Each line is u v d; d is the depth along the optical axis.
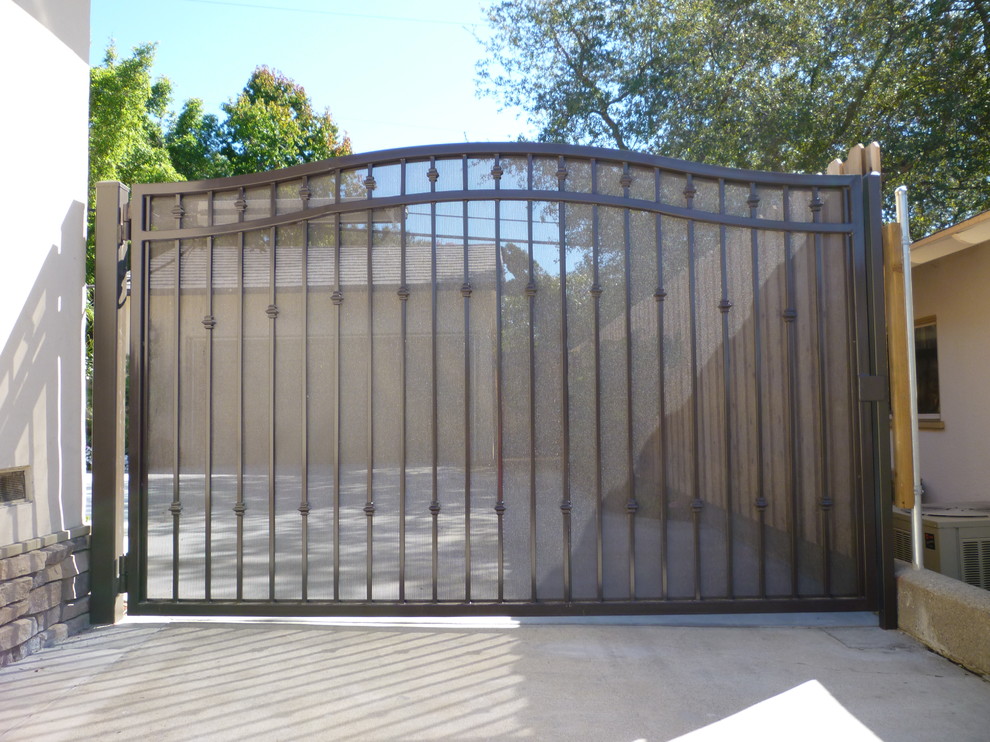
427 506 3.95
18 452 3.47
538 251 4.02
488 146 4.02
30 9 3.60
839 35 12.73
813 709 2.84
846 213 4.04
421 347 4.01
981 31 11.37
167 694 3.03
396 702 2.94
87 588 4.00
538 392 3.98
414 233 4.03
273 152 26.19
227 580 3.99
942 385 5.96
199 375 4.03
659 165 4.03
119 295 4.05
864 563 3.90
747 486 3.97
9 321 3.42
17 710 2.86
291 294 4.04
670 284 4.03
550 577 3.92
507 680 3.18
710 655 3.49
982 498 5.42
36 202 3.64
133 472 3.98
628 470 3.96
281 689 3.08
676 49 14.25
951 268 5.79
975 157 11.59
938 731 2.64
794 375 4.01
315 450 3.99
